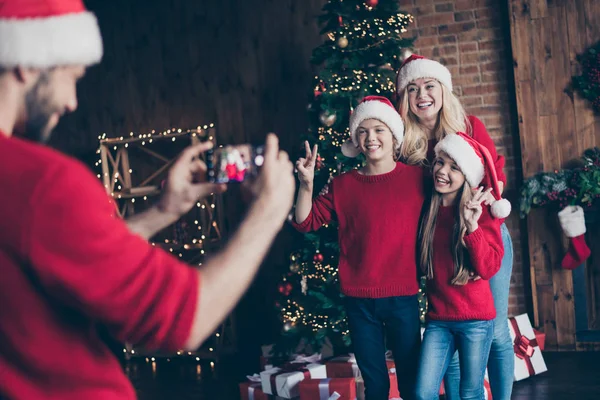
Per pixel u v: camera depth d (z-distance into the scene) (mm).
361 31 4371
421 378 2557
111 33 5871
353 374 3779
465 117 2992
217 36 5578
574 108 4645
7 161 759
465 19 4930
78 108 6008
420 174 2709
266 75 5465
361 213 2689
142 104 5816
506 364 2822
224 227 5465
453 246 2527
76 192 752
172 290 756
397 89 3043
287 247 5402
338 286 4281
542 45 4688
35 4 800
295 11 5379
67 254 736
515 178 4875
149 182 5746
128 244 764
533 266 4773
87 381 825
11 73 803
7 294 776
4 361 797
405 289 2648
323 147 4328
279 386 3715
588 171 4469
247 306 5520
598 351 4652
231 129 5566
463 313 2527
